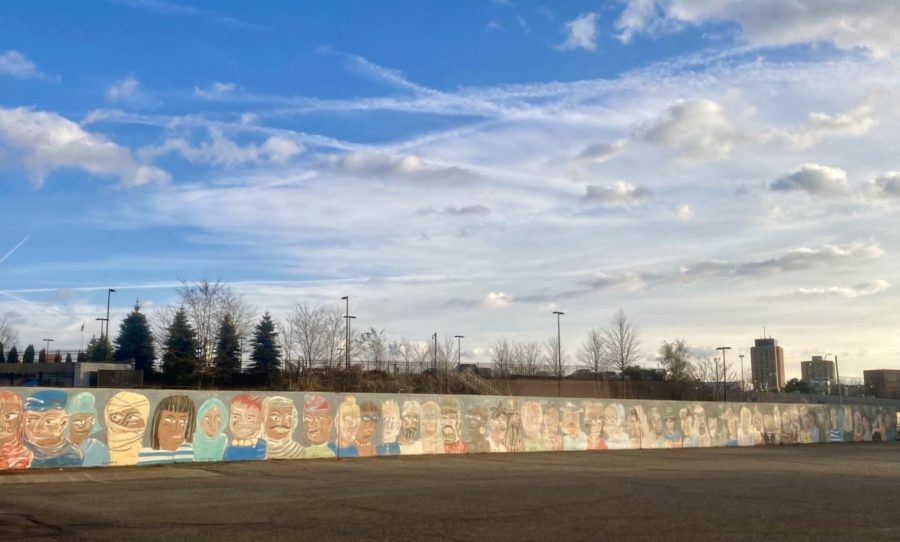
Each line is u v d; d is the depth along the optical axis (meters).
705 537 11.68
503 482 20.16
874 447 46.91
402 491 17.66
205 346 61.16
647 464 28.30
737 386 99.31
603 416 39.00
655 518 13.66
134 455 23.59
